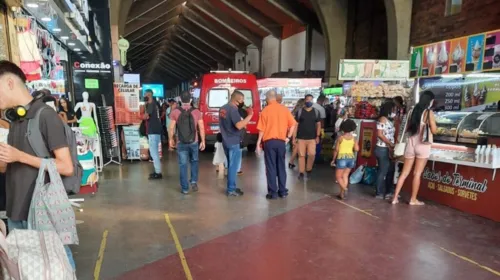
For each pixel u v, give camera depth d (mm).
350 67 7730
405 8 11805
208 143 10000
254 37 28188
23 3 3797
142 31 27281
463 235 3977
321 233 4008
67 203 2088
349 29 16500
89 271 3041
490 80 7254
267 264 3240
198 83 12086
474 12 9398
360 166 6539
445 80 7371
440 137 5617
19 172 2104
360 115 7426
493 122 4828
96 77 8062
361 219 4496
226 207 4934
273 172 5371
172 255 3391
